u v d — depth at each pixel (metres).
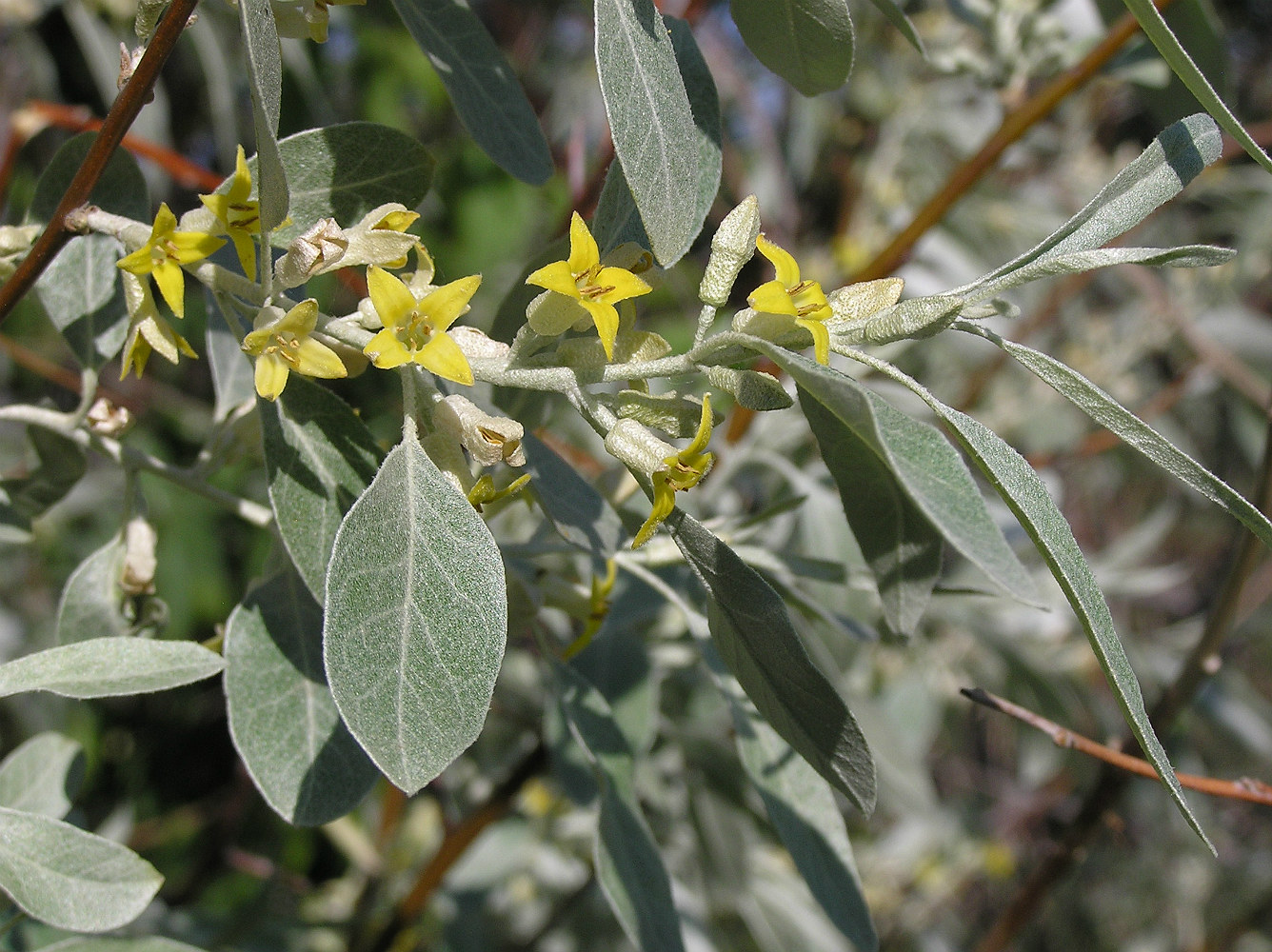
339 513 0.20
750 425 0.39
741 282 0.68
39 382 0.61
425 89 0.68
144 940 0.23
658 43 0.19
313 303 0.18
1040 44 0.40
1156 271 0.66
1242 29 1.08
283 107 0.54
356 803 0.20
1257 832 0.78
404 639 0.17
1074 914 0.74
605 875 0.23
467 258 0.69
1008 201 0.65
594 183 0.37
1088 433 0.64
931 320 0.18
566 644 0.36
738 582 0.17
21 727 0.57
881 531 0.20
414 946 0.43
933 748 0.83
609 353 0.17
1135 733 0.16
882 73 0.72
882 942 0.61
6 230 0.22
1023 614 0.49
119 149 0.23
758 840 0.46
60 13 0.59
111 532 0.63
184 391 0.71
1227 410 0.78
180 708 0.72
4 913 0.27
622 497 0.25
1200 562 1.00
